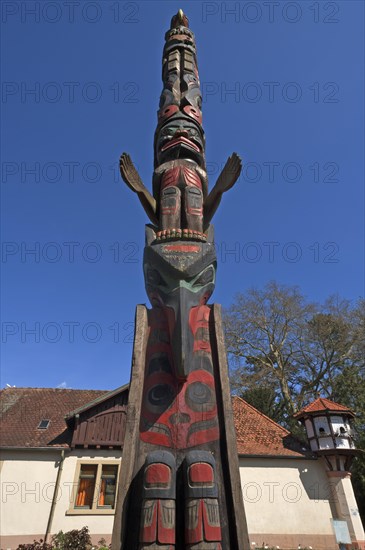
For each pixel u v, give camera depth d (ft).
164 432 11.03
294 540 41.39
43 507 42.27
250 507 43.45
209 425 11.18
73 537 35.76
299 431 67.46
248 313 81.76
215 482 9.34
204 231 18.06
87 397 59.31
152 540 8.21
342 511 42.34
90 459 45.37
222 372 12.21
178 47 30.35
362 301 76.38
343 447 45.01
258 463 46.47
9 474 43.75
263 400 72.74
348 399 63.46
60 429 49.60
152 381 12.28
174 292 13.09
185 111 23.53
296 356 78.74
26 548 32.76
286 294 82.23
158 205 18.71
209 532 8.32
